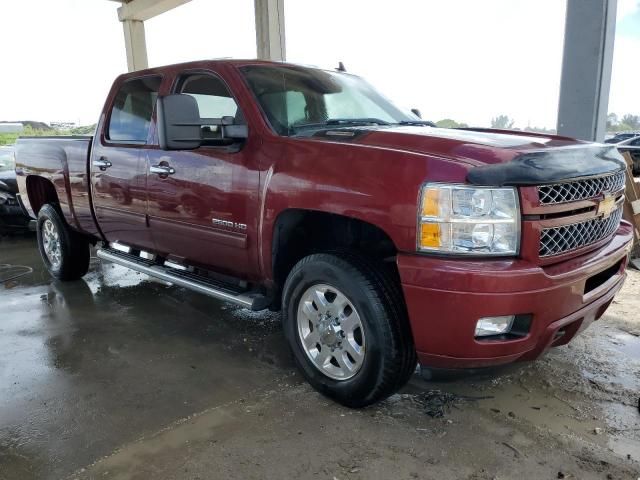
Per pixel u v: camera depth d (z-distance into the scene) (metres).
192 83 3.72
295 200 2.83
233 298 3.34
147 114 4.04
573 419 2.73
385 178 2.47
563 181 2.41
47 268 5.63
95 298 4.91
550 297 2.35
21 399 3.03
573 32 5.57
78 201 4.77
